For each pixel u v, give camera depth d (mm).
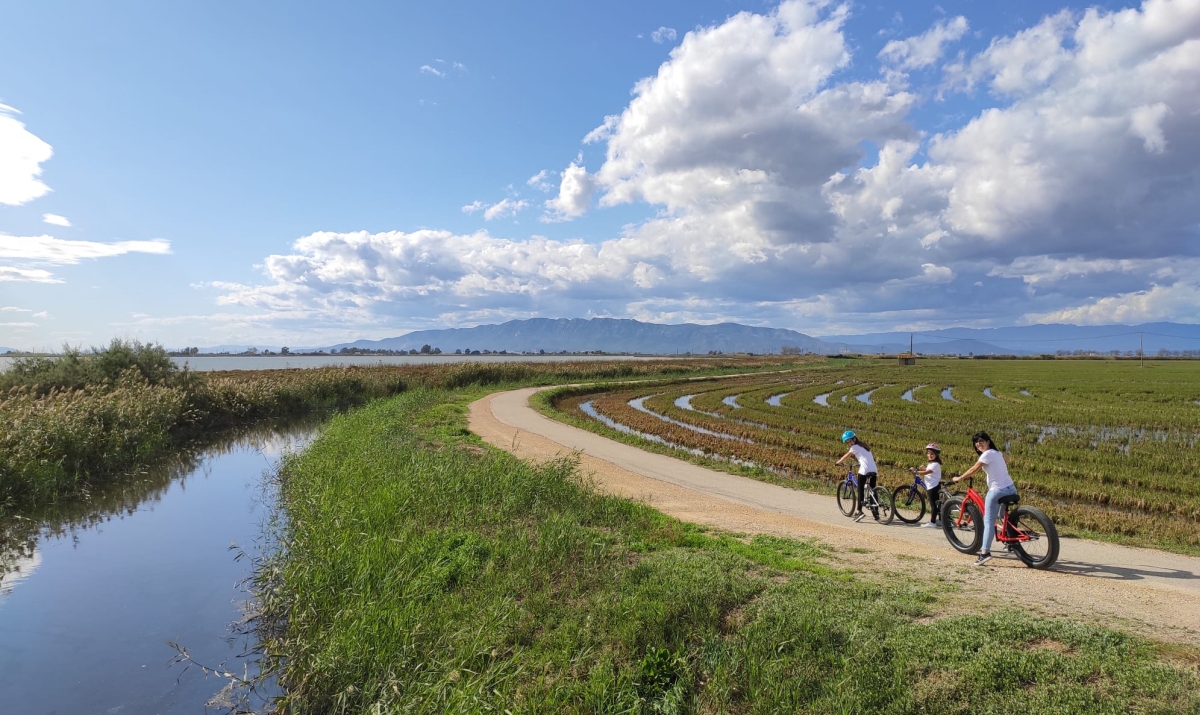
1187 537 11359
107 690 7098
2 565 11211
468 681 6145
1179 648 6230
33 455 16172
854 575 8992
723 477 17938
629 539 10664
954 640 6344
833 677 5848
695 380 66938
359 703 6438
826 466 18953
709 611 7359
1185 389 53438
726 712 5719
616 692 5996
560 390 48562
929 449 12383
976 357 174250
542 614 7777
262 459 22656
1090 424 30531
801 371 93438
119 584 10320
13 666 7613
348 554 9406
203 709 6785
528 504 12906
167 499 16312
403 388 47812
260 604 9344
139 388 26250
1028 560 9453
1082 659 5867
